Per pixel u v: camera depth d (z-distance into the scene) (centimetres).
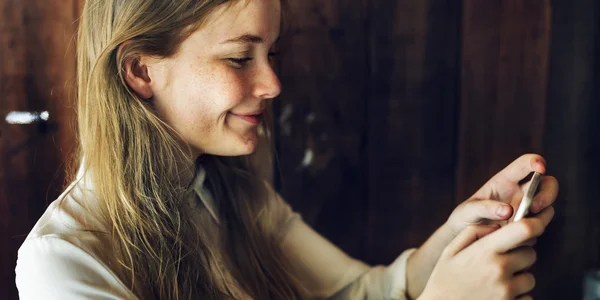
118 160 105
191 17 102
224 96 104
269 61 112
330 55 138
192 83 104
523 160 108
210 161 120
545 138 141
